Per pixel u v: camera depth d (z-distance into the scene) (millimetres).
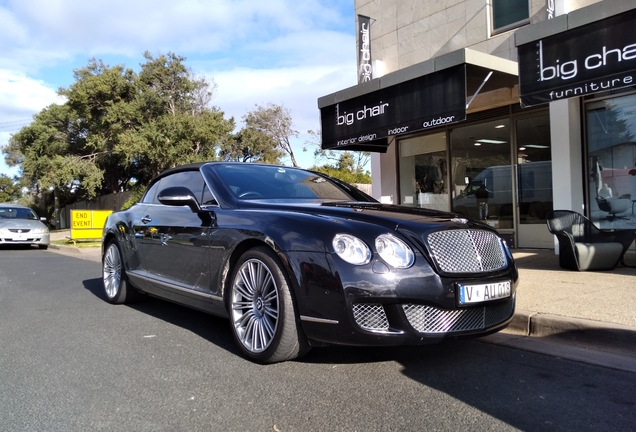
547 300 5059
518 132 9516
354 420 2830
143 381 3510
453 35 9797
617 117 8070
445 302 3264
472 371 3598
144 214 5547
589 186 8406
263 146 37031
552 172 8320
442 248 3381
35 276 9211
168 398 3199
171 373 3658
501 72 7848
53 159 30953
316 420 2840
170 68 29016
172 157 25953
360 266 3217
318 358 3916
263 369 3686
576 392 3191
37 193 46906
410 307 3232
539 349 4090
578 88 6270
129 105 28125
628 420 2785
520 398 3105
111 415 2961
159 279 5020
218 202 4457
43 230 16828
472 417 2846
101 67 30891
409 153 11484
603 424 2740
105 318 5492
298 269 3396
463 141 10461
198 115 29219
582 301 4953
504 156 9773
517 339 4383
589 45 6145
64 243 18234
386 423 2783
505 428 2707
